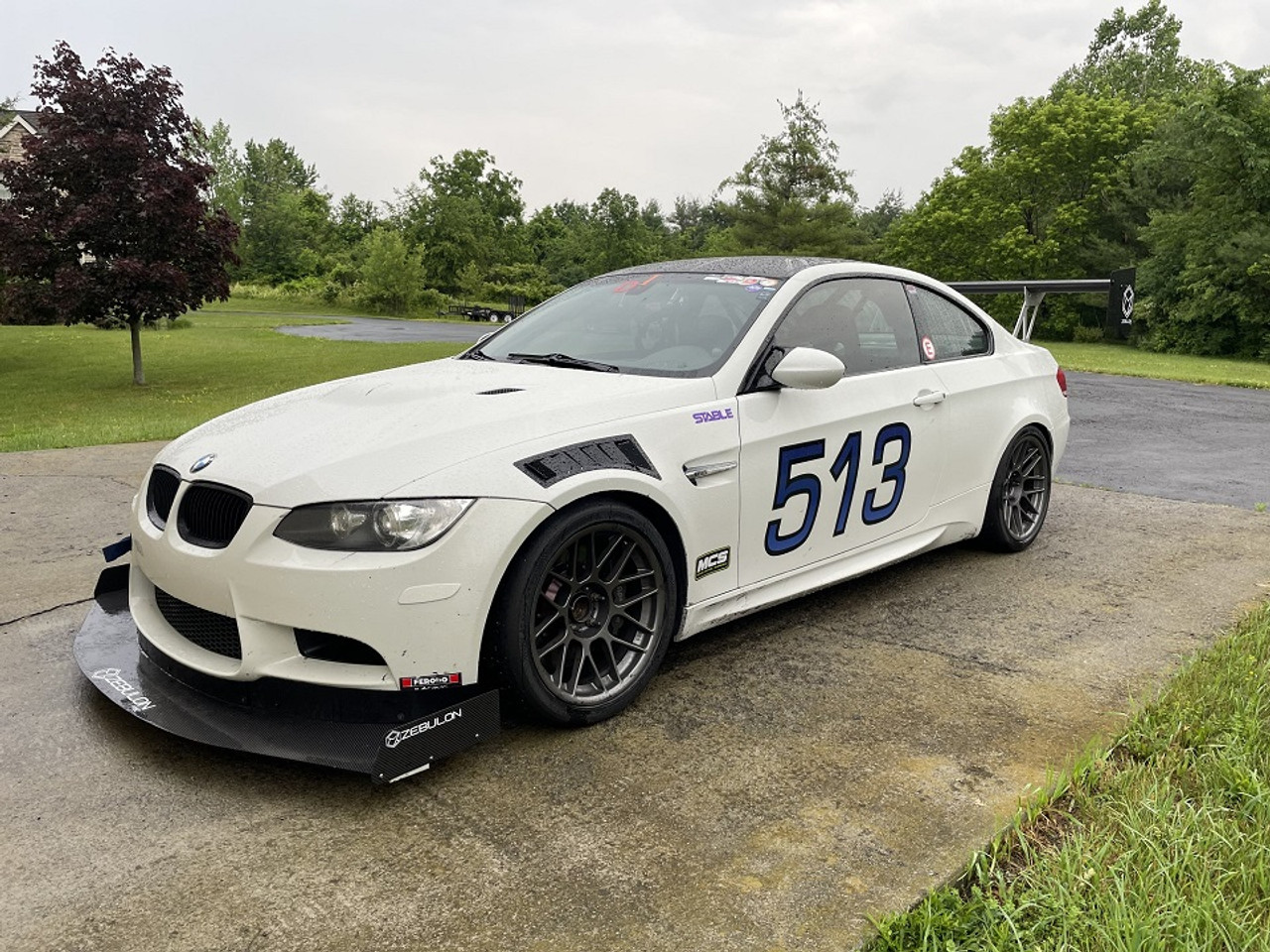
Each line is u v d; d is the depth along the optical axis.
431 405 2.89
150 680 2.83
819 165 44.97
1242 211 32.59
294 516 2.48
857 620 3.82
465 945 1.91
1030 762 2.66
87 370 20.89
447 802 2.44
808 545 3.52
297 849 2.24
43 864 2.17
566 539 2.66
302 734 2.48
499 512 2.53
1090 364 20.80
